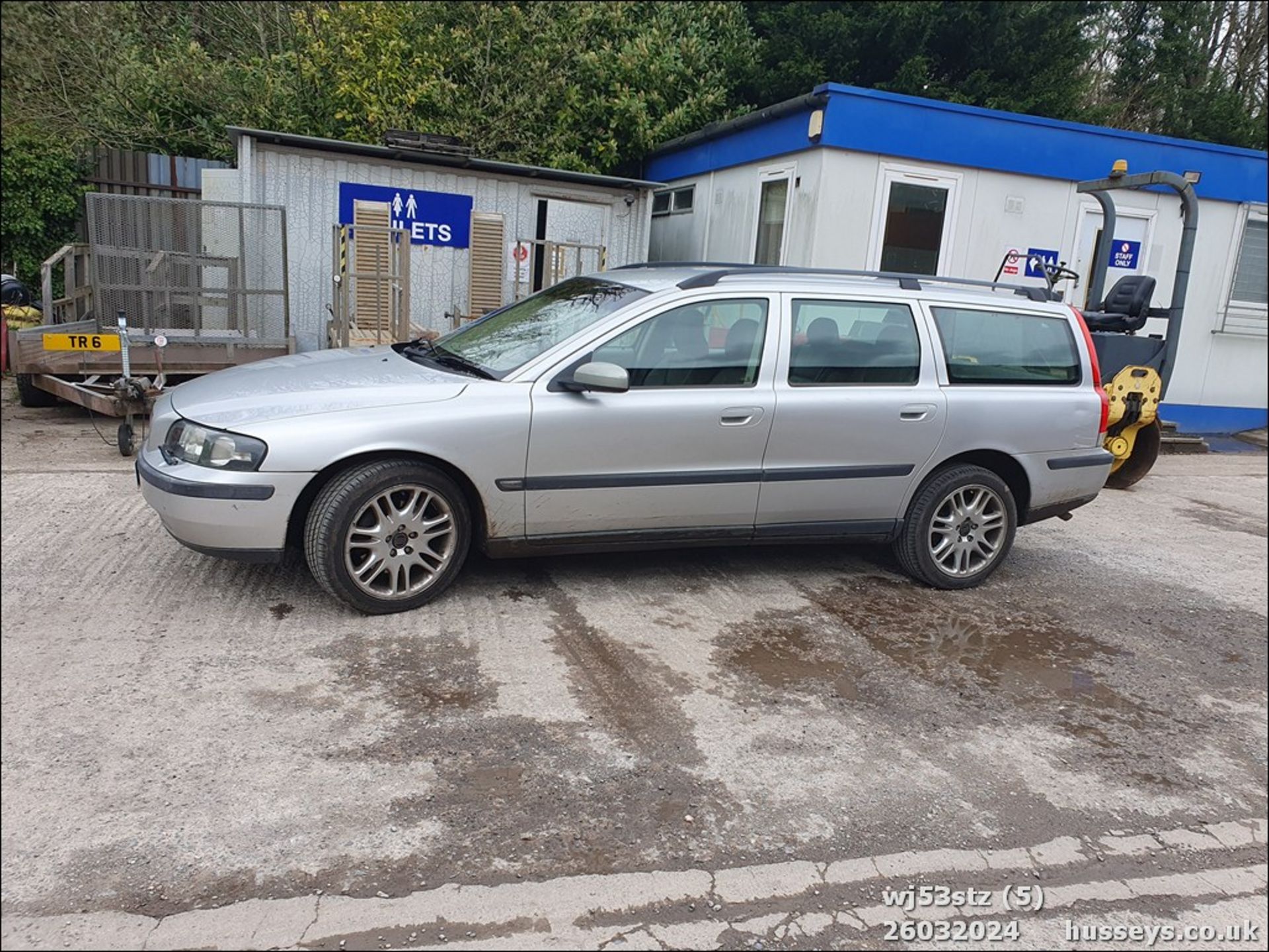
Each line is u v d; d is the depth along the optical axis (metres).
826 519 5.13
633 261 11.71
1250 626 5.36
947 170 9.48
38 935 2.43
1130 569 6.28
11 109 13.02
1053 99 15.19
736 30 14.72
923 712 3.98
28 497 5.98
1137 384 7.62
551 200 11.22
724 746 3.57
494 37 13.48
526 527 4.55
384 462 4.27
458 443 4.30
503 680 3.91
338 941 2.49
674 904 2.72
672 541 4.86
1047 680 4.42
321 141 9.87
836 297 5.05
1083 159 9.95
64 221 12.22
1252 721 4.18
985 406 5.26
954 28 14.71
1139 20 19.09
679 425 4.64
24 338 7.93
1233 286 11.21
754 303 4.88
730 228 11.00
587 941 2.55
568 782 3.25
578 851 2.90
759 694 4.00
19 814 2.87
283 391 4.36
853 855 3.00
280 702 3.62
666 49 13.65
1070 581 5.91
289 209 10.12
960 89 14.86
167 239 8.63
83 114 14.02
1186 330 11.22
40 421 8.52
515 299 11.11
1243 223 10.97
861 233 9.26
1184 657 4.85
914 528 5.28
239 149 9.84
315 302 10.39
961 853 3.07
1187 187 7.86
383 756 3.31
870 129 8.97
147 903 2.57
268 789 3.08
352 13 13.45
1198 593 5.89
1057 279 8.25
